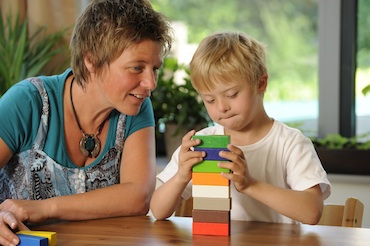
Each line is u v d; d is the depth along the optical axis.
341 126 2.68
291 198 1.34
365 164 2.46
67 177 1.56
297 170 1.48
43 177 1.55
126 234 1.27
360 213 1.56
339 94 2.67
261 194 1.33
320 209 1.38
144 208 1.52
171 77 2.65
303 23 2.78
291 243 1.18
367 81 2.65
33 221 1.37
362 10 2.63
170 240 1.21
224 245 1.17
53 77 1.62
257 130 1.56
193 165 1.25
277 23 2.84
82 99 1.55
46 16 2.59
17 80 2.43
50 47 2.53
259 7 2.87
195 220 1.26
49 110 1.56
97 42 1.41
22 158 1.55
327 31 2.67
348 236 1.23
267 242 1.19
